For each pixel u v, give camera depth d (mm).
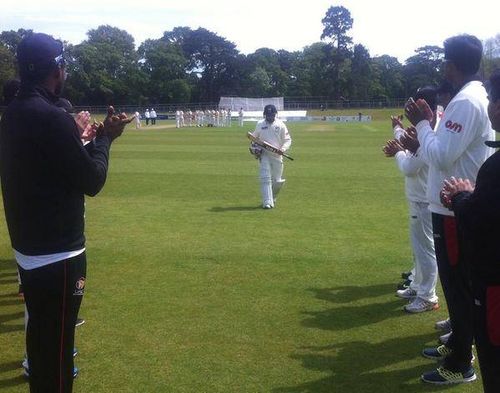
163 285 7141
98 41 100375
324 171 18578
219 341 5512
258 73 106750
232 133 41625
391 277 7496
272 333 5707
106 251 8734
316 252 8695
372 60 108250
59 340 3611
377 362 5102
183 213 11812
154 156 23578
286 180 16578
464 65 4492
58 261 3518
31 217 3480
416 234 6176
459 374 4699
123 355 5219
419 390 4625
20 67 3557
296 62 112562
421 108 4602
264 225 10625
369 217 11352
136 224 10703
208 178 17000
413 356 5227
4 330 5855
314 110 92625
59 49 3604
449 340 4848
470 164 4504
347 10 104125
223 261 8203
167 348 5359
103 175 3658
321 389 4617
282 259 8312
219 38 107250
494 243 3117
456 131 4301
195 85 106250
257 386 4656
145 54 103562
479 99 4324
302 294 6840
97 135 3861
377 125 56875
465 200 3357
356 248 8930
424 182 5973
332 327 5863
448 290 4699
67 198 3541
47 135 3387
